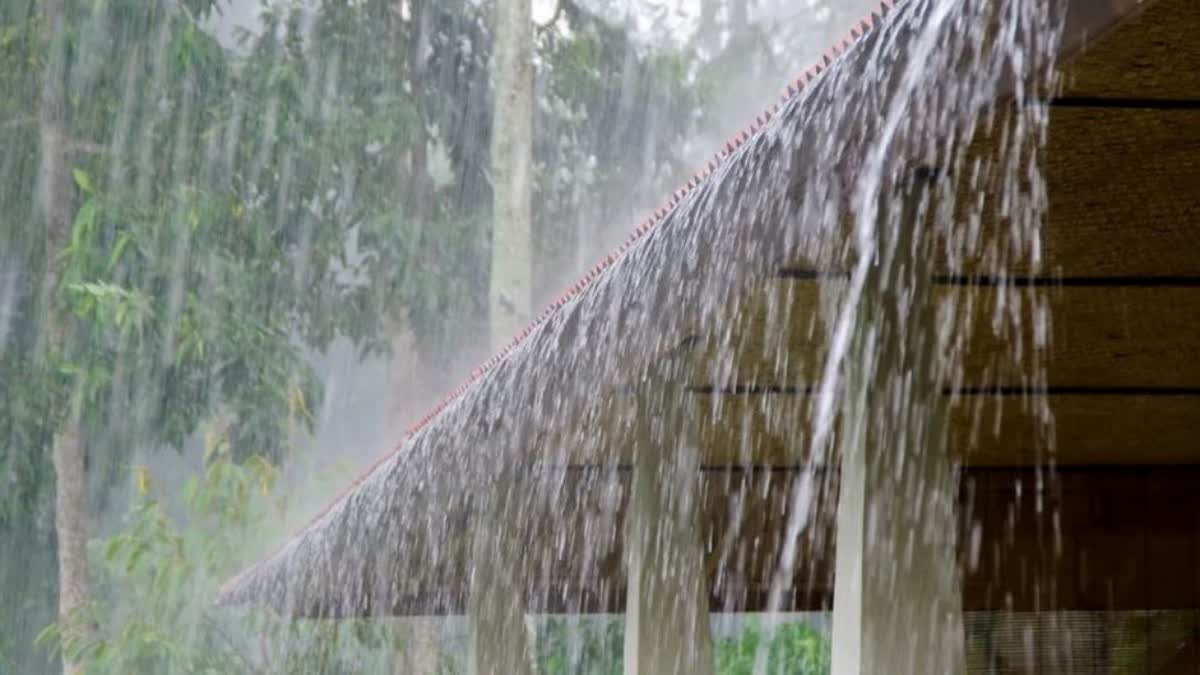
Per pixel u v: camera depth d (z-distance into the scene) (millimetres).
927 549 4633
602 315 5906
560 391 7102
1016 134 4215
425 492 9695
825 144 4168
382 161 27922
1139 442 9594
